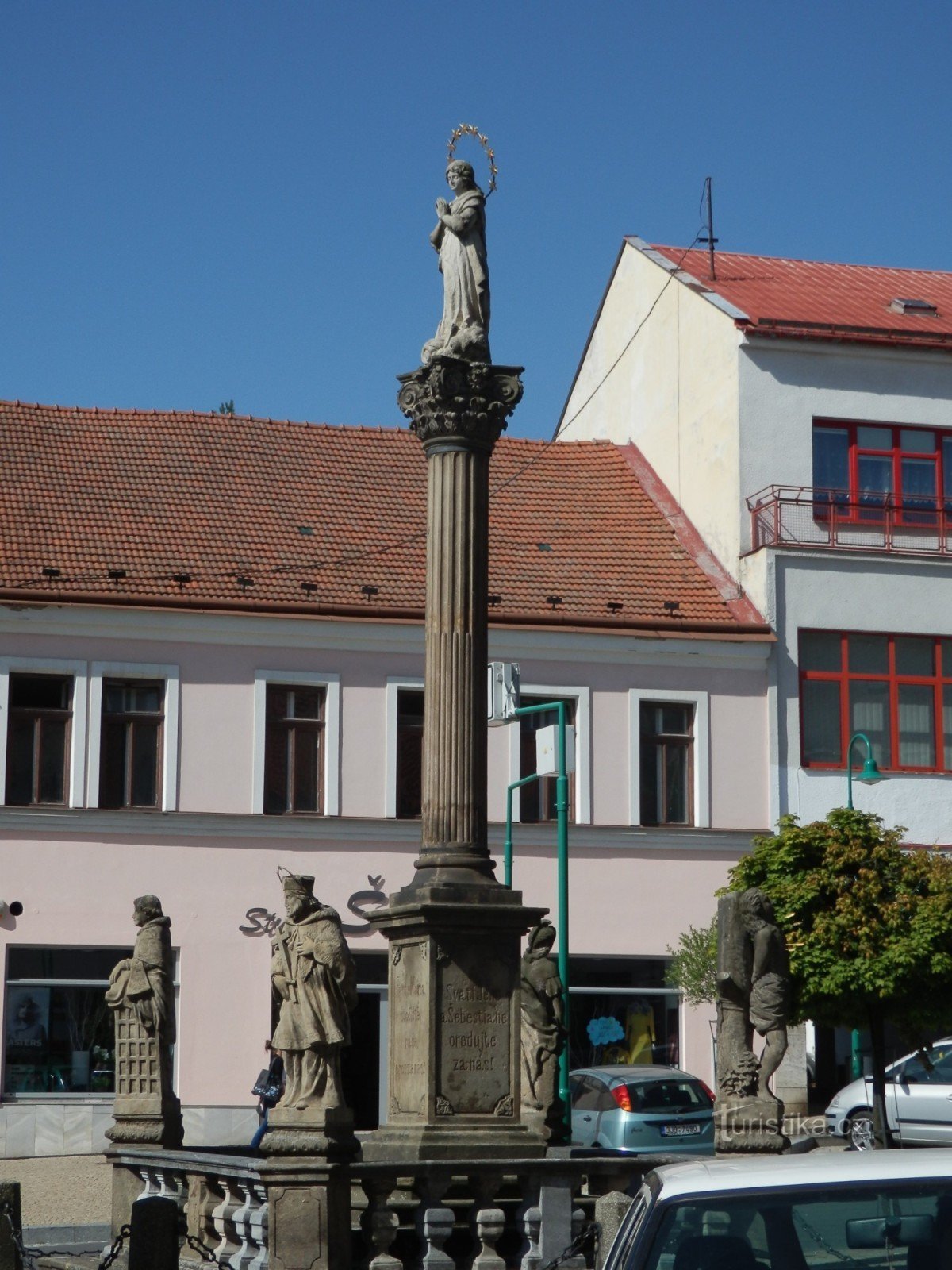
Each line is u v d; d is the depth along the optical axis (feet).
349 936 108.58
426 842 50.42
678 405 131.03
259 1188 45.55
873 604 120.78
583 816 113.91
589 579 120.06
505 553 121.39
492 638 113.80
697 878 115.14
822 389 124.47
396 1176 44.52
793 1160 25.63
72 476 117.08
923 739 121.08
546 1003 62.03
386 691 111.45
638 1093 87.15
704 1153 87.04
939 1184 24.23
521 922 49.11
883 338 124.57
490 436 52.39
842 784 118.62
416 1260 44.86
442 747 50.52
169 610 107.65
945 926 81.82
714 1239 24.12
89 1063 104.01
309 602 110.93
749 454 122.93
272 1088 91.71
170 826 106.83
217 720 108.68
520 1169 45.62
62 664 106.11
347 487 123.03
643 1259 24.13
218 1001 106.42
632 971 113.50
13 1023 103.04
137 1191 51.93
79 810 105.09
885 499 123.65
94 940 104.78
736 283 136.67
